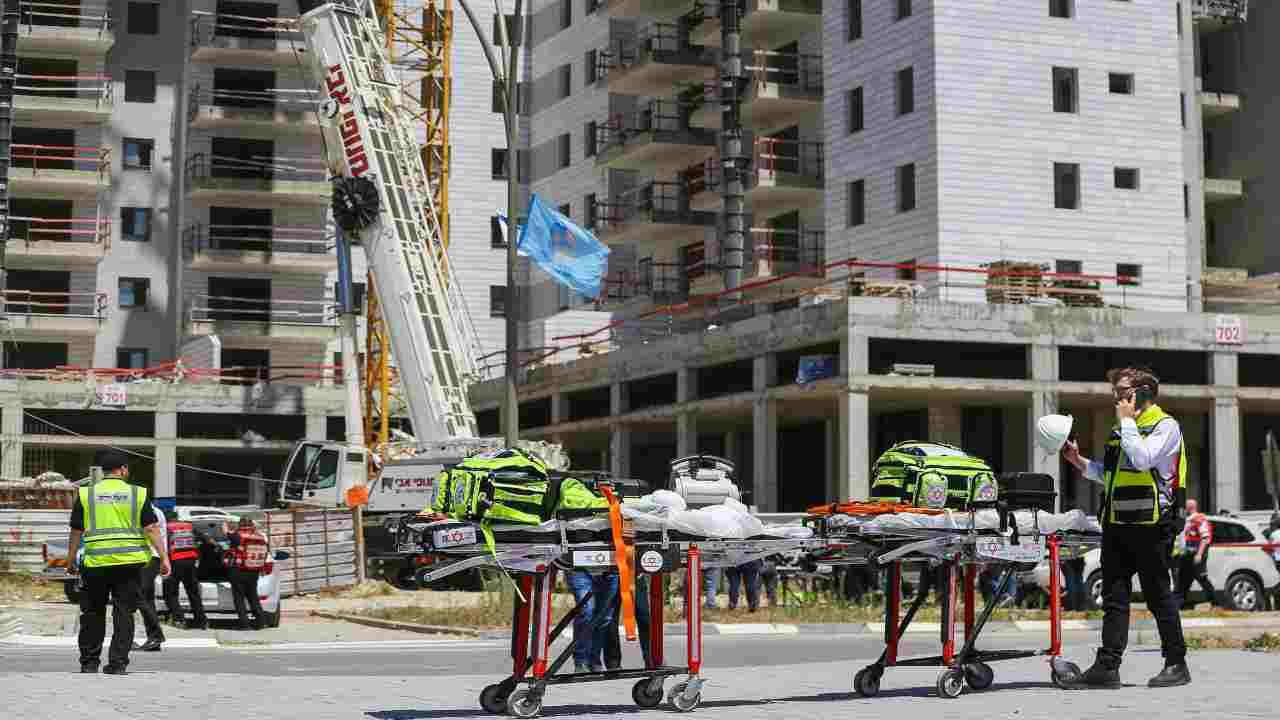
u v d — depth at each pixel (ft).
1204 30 447.01
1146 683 90.12
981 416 346.13
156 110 506.07
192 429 463.01
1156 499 85.15
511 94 256.11
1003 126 345.51
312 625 167.02
